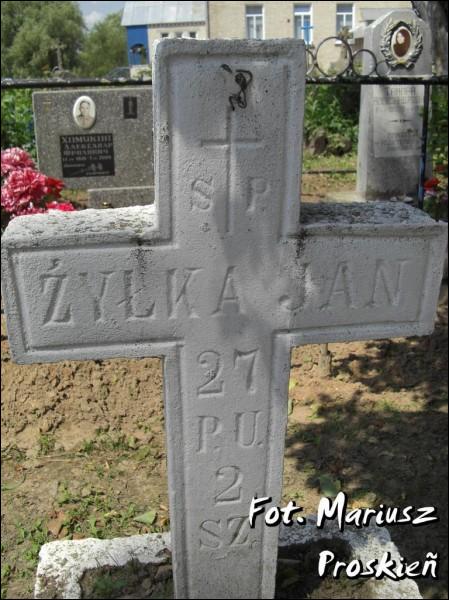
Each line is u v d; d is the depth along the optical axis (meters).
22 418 4.24
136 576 2.59
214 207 1.97
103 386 4.48
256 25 23.95
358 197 9.23
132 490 3.69
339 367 4.85
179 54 1.80
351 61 4.94
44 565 2.63
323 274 2.12
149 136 6.98
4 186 5.28
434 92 6.62
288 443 4.06
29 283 1.96
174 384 2.17
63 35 46.22
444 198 6.15
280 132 1.92
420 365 4.88
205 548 2.40
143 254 1.99
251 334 2.14
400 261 2.15
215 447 2.27
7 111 9.35
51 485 3.72
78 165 6.92
